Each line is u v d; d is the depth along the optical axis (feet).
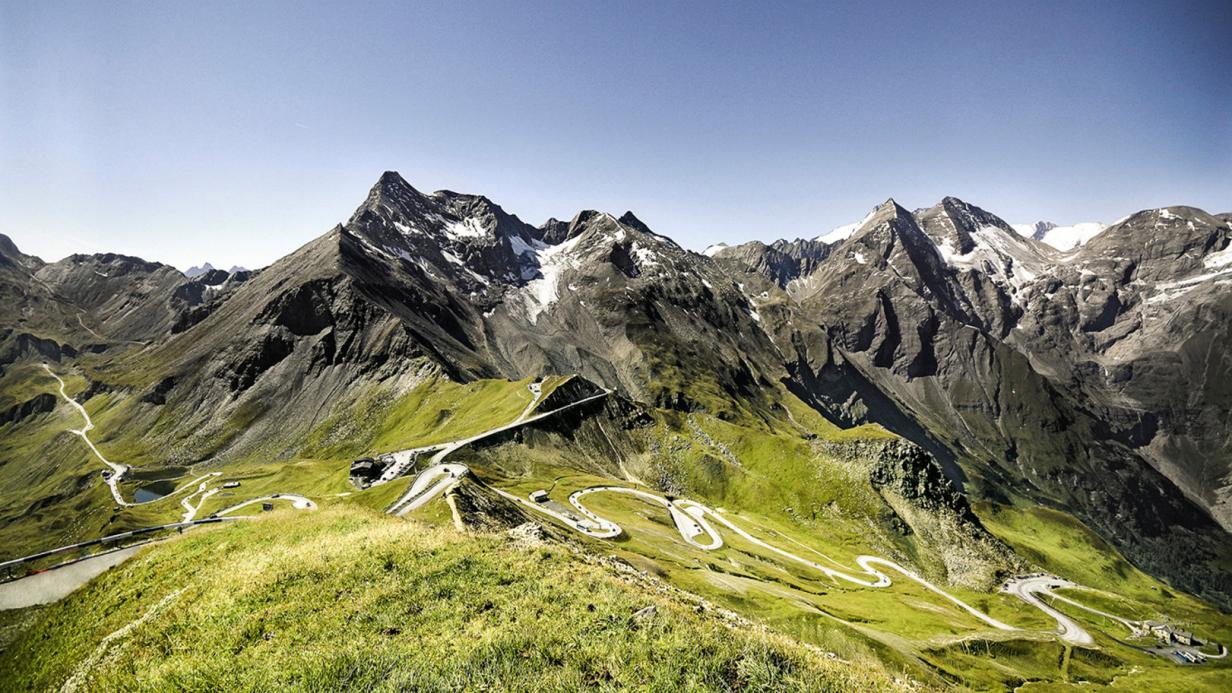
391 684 54.08
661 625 64.75
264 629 70.38
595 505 541.34
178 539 131.23
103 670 73.36
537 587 76.79
